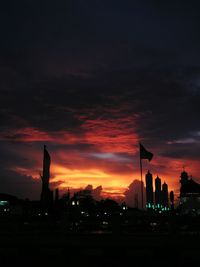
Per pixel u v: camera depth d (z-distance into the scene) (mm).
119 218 27125
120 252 24875
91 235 26641
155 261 24234
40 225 32250
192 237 26062
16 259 25141
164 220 33406
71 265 24641
